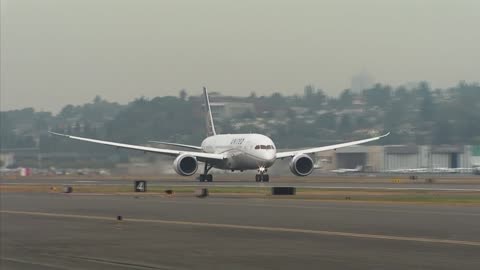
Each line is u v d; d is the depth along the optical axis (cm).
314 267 9819
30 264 10281
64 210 18812
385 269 9569
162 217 16638
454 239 12269
